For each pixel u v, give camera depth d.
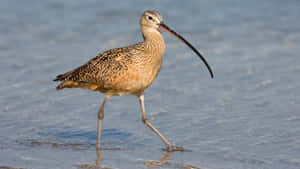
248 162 11.67
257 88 16.94
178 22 24.64
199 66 19.41
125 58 12.62
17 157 12.09
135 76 12.64
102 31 23.83
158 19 13.00
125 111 15.61
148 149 12.77
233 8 26.14
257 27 23.67
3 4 27.33
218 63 19.62
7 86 17.52
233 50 21.09
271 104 15.49
